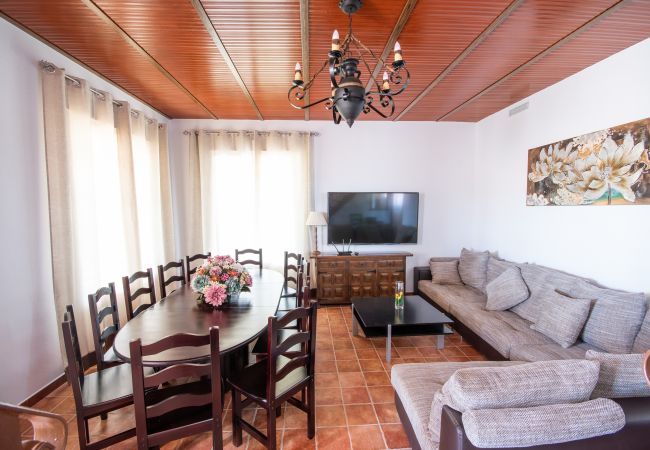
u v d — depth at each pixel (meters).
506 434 1.06
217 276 2.33
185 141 4.45
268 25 2.10
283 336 2.44
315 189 4.65
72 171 2.47
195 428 1.47
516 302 3.02
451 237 4.81
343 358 2.90
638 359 1.35
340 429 1.98
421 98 3.61
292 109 3.99
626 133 2.39
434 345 3.19
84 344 2.60
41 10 1.91
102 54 2.51
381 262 4.38
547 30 2.17
